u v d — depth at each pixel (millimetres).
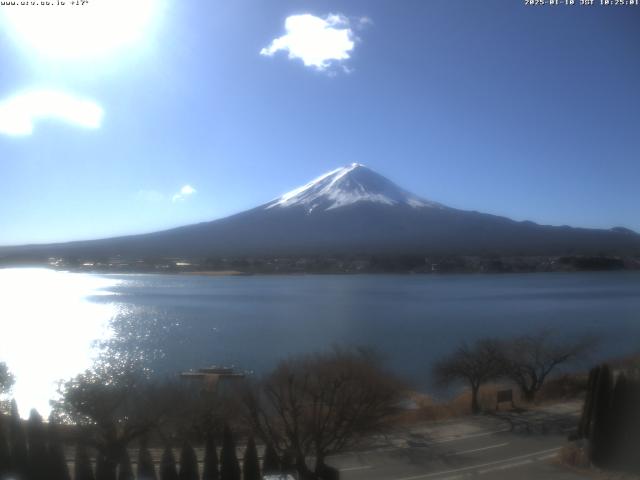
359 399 25297
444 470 21266
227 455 19344
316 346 57375
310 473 20500
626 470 21344
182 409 25516
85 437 22047
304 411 23438
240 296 125000
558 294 126250
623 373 24203
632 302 106312
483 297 120312
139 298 119875
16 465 19703
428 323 78625
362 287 153750
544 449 23625
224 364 47594
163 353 55156
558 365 43281
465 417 28672
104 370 39781
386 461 22250
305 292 137000
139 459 19672
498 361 36344
